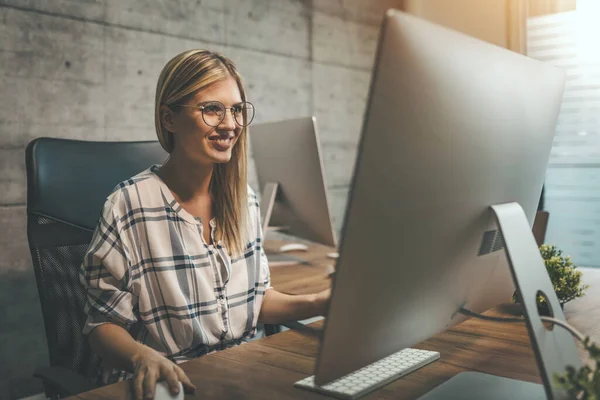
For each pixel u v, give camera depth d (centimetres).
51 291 133
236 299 131
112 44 291
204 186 129
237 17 347
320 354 66
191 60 123
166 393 85
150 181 126
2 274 258
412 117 63
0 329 259
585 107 372
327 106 412
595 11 364
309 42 395
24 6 260
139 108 303
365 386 87
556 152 386
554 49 381
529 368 97
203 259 126
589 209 377
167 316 121
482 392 84
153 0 306
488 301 93
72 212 142
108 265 116
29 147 142
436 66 64
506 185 82
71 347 132
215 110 122
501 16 394
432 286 76
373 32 448
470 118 71
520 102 81
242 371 98
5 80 255
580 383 61
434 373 95
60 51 272
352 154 436
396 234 67
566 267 143
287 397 86
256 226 141
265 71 366
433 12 432
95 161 150
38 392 271
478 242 81
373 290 67
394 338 75
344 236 62
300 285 180
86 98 282
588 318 137
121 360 101
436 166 68
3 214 257
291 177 227
